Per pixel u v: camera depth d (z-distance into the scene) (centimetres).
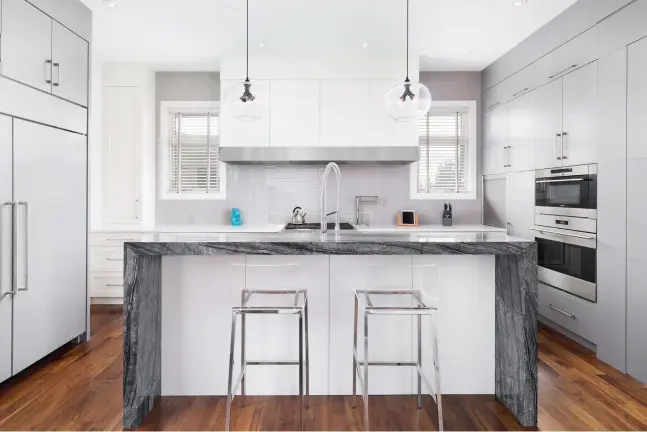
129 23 362
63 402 242
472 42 405
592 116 305
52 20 294
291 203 487
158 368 245
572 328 337
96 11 343
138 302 219
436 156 500
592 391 257
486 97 482
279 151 434
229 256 248
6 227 252
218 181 495
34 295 279
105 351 322
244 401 245
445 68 484
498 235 260
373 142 437
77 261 329
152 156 480
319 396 251
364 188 488
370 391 252
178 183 494
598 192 301
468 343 251
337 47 416
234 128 436
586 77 312
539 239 380
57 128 302
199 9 337
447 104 495
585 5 312
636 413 231
